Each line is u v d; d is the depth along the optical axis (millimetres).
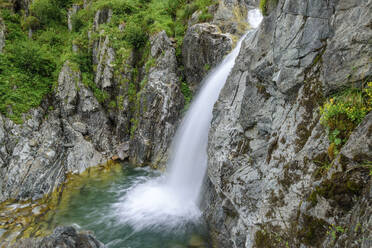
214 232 6918
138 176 12023
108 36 14797
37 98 13508
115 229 7953
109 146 14102
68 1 19641
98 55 15047
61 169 11438
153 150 12797
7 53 14336
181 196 9742
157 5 16672
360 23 3303
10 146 11156
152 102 12789
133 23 15148
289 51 4391
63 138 13141
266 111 5230
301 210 3648
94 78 15344
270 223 4320
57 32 18219
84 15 18000
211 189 7770
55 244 4934
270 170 4715
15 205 9117
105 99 14898
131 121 14195
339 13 3611
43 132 12578
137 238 7504
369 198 2648
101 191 10547
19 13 18375
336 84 3551
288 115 4551
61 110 14102
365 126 2943
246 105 5855
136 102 13898
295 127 4301
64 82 14336
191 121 10992
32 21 17562
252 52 6359
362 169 2879
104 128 14602
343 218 2949
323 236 3205
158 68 13258
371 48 3170
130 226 8094
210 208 7488
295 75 4328
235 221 6145
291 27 4348
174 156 11578
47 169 10953
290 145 4312
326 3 3795
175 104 12898
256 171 5340
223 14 13234
